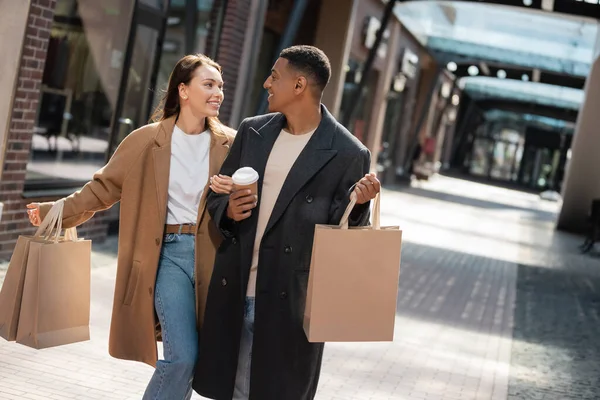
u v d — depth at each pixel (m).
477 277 14.38
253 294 3.88
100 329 6.98
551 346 9.58
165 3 12.06
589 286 15.48
